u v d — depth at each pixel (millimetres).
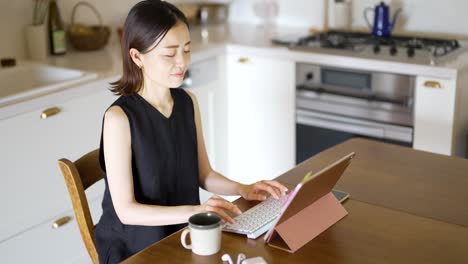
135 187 1897
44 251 2832
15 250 2709
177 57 1795
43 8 3373
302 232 1625
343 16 3918
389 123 3301
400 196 1891
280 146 3740
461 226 1705
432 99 3115
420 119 3186
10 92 3064
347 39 3674
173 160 1944
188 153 2000
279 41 3656
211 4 4379
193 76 3520
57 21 3412
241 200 1892
